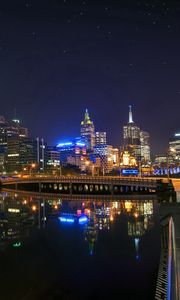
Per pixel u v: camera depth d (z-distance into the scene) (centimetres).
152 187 11094
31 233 5781
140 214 7225
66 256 4153
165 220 3089
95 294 2848
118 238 4981
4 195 14438
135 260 3766
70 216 7744
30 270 3616
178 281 1805
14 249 4612
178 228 2962
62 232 5772
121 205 9094
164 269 2556
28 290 3014
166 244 3011
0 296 2883
